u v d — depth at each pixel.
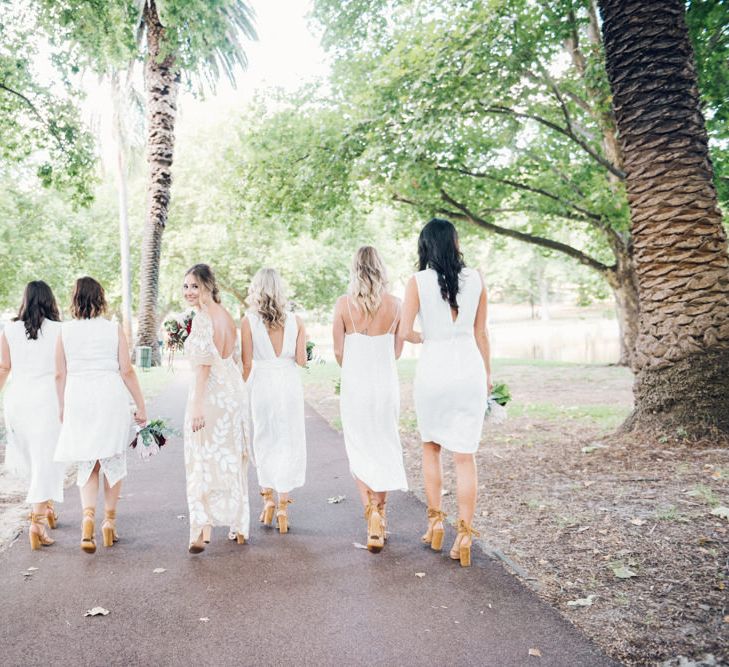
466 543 3.71
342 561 3.82
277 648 2.79
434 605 3.18
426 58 12.02
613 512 4.45
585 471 5.57
